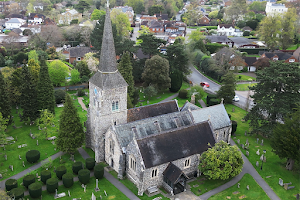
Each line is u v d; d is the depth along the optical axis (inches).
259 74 3454.7
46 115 3282.5
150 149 2480.3
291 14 7047.2
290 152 2677.2
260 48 7145.7
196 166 2726.4
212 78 5708.7
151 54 5059.1
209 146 2755.9
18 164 2876.5
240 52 6437.0
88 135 3110.2
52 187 2431.1
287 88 3346.5
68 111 2869.1
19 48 6663.4
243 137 3560.5
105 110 2736.2
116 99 2760.8
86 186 2554.1
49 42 6988.2
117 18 7465.6
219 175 2502.5
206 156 2564.0
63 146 2883.9
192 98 3917.3
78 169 2687.0
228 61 5457.7
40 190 2374.5
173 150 2576.3
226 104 4503.0
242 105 4411.9
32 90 3587.6
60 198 2395.4
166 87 4704.7
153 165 2433.6
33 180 2493.8
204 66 5895.7
